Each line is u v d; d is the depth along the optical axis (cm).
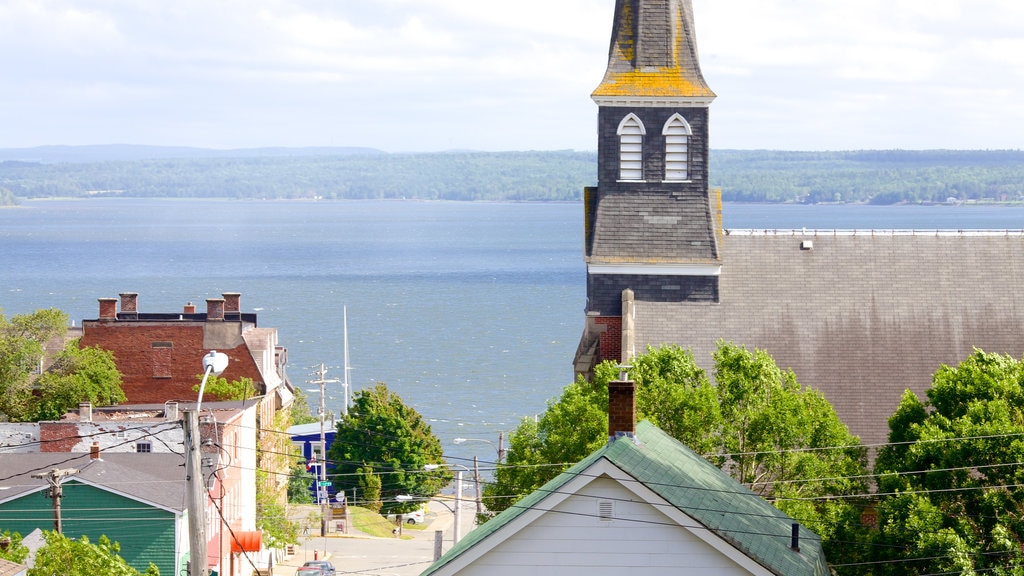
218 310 11812
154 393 11650
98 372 10844
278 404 12544
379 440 14188
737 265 7625
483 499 6669
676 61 7644
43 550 4956
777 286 7575
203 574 4203
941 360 7431
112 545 5256
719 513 4497
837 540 5512
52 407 10400
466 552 4247
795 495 6041
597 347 7538
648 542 4250
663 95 7538
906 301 7538
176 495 7469
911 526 5106
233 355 11712
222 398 11306
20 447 8981
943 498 5312
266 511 10494
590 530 4250
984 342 7475
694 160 7588
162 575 7306
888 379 7388
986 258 7669
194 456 4203
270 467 11475
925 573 5147
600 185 7625
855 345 7450
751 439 6391
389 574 10444
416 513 14162
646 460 4594
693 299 7519
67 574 4938
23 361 10412
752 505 4872
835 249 7681
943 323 7500
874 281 7594
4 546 5394
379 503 13975
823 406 6538
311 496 14025
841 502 5978
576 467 4559
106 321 11725
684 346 7406
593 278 7550
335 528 12788
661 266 7506
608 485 4241
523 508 4250
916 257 7662
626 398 4841
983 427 5275
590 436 6500
